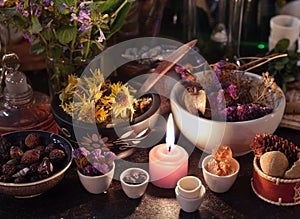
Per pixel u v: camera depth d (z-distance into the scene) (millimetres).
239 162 796
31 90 832
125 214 712
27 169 705
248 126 744
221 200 729
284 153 707
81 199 735
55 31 805
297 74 913
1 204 728
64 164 728
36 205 725
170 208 720
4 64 816
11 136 765
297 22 1040
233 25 958
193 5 988
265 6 1057
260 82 826
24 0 752
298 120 857
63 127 762
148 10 986
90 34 791
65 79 852
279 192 704
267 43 1075
